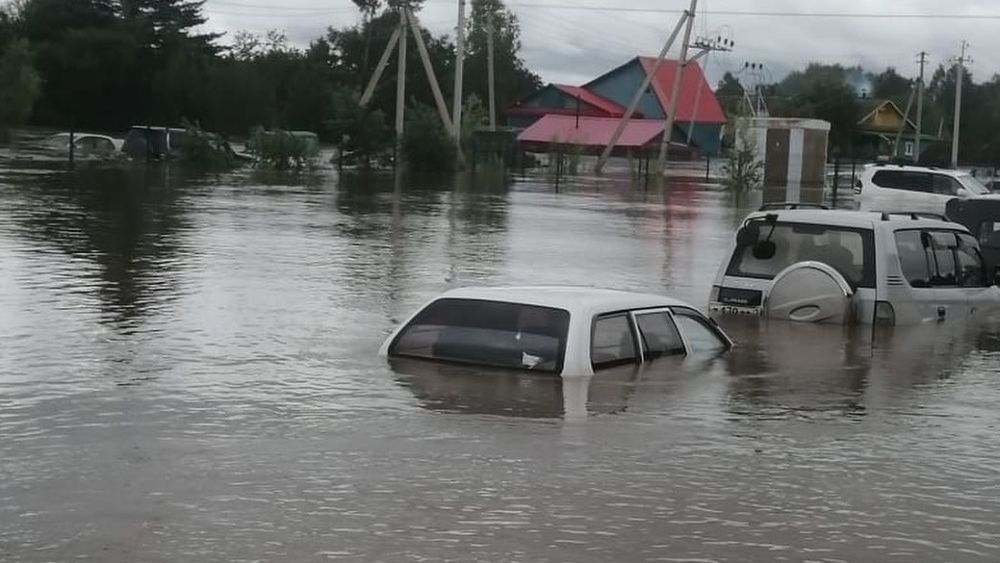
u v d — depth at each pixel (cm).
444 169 5091
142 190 3256
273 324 1198
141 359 994
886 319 1273
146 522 583
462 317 977
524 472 677
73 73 6869
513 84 10500
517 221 2759
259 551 546
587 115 8744
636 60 9238
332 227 2395
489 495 635
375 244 2089
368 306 1347
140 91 7006
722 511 620
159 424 773
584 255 2052
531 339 941
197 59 7231
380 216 2731
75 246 1864
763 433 786
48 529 572
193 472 667
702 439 764
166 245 1936
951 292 1345
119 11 7644
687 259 2038
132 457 695
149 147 4897
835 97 9300
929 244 1352
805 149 5359
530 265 1862
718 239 2455
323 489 639
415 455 707
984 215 1812
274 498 623
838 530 595
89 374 929
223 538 562
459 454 711
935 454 748
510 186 4384
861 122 9250
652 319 1008
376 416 797
